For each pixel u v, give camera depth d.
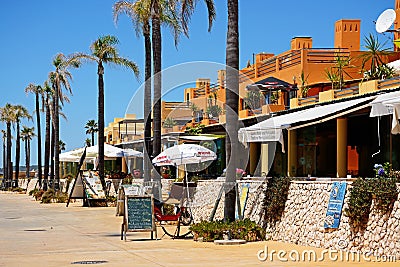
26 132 103.88
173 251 15.02
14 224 23.88
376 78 25.92
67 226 22.77
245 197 19.78
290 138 28.44
